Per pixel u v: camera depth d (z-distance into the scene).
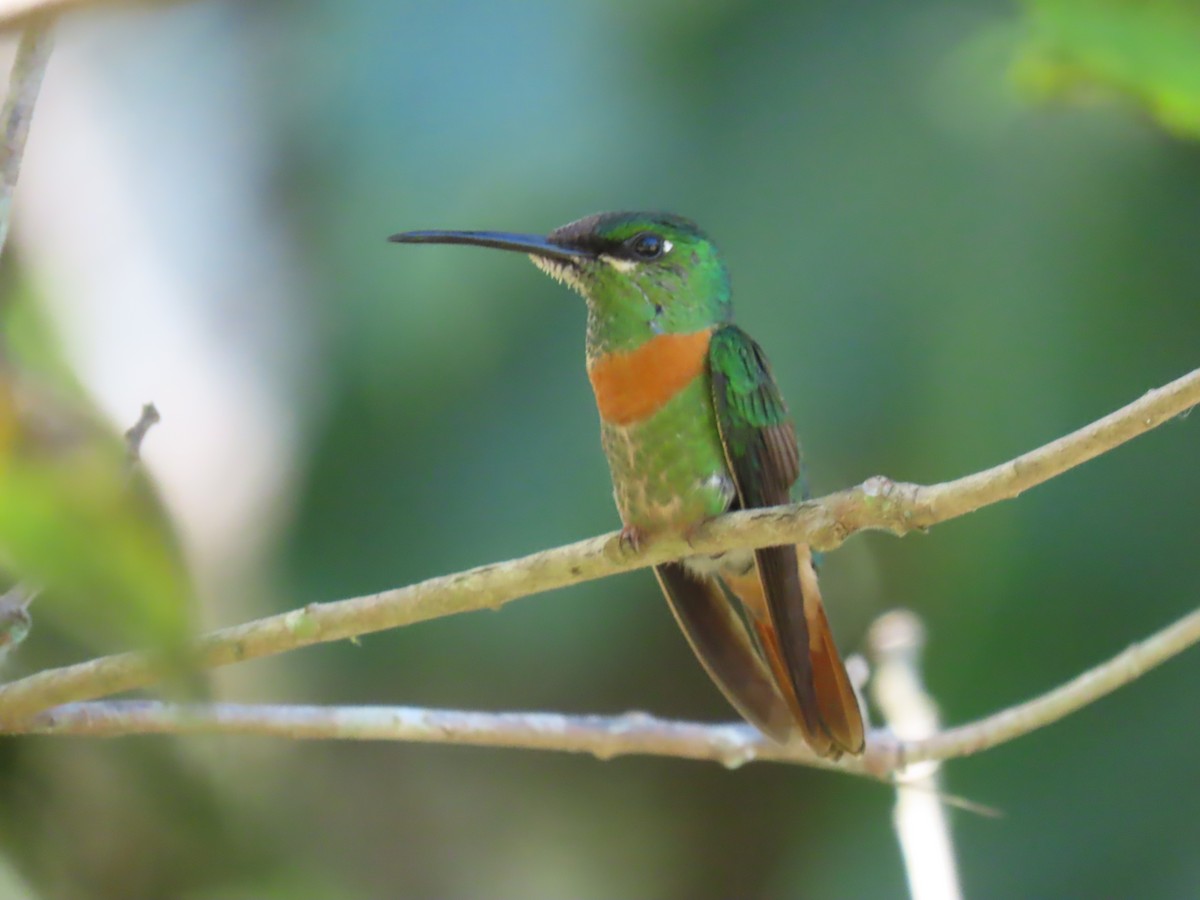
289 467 11.13
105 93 11.60
